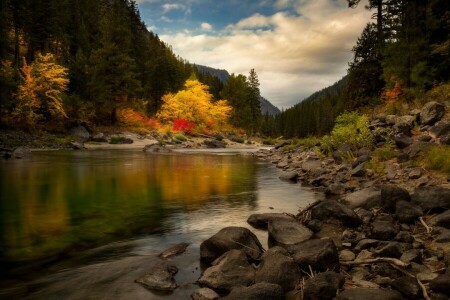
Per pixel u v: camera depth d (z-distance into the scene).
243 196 12.17
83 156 28.47
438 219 7.12
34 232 7.88
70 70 51.00
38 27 51.38
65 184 14.52
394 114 21.31
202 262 6.09
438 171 11.27
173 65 84.25
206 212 9.81
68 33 61.88
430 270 5.13
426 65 23.16
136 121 58.19
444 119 15.77
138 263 6.00
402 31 25.72
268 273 4.98
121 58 52.50
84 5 74.62
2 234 7.72
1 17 35.41
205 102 68.25
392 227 6.93
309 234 6.97
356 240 6.90
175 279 5.34
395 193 8.41
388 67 25.38
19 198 11.60
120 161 24.97
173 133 58.97
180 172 19.02
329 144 20.92
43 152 31.47
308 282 4.67
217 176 17.52
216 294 4.68
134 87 54.84
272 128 147.12
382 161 14.48
